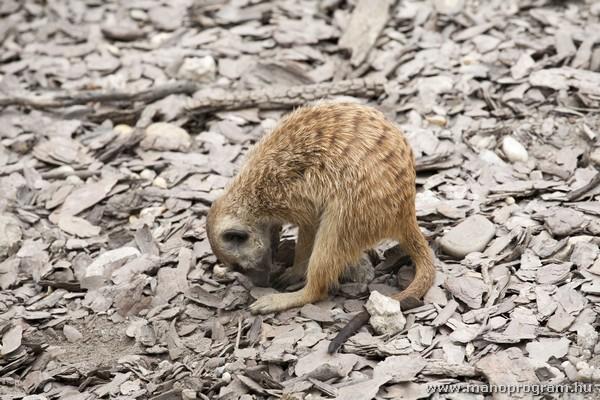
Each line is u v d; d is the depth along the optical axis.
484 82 12.48
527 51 12.92
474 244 9.38
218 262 9.88
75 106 13.16
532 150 11.13
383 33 13.90
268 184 8.72
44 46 14.87
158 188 11.32
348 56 13.62
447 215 9.98
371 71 13.25
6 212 11.09
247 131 12.35
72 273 10.05
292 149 8.66
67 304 9.60
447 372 7.73
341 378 7.82
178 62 13.82
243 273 9.22
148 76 13.74
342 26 14.21
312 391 7.71
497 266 9.12
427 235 9.76
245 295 9.31
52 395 8.34
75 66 14.22
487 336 8.09
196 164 11.74
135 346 8.86
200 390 8.05
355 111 8.78
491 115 11.95
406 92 12.57
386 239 8.76
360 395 7.51
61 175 11.73
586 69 12.41
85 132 12.72
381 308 8.25
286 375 8.03
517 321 8.26
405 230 8.77
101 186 11.43
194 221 10.70
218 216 8.91
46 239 10.60
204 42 14.36
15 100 13.06
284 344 8.34
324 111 8.86
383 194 8.42
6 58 14.62
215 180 11.37
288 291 9.37
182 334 8.88
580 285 8.62
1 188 11.52
